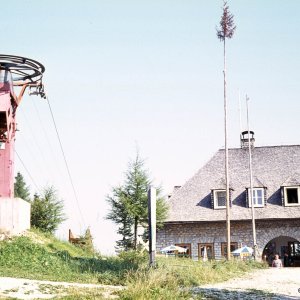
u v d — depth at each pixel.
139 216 37.66
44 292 14.57
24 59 25.41
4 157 25.47
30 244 22.30
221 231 43.66
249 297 16.75
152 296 14.66
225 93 38.66
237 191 45.44
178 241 44.03
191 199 45.31
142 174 38.31
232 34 39.66
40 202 37.38
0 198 24.55
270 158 47.84
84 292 14.67
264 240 43.38
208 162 48.09
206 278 21.81
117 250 37.25
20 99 27.19
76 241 34.12
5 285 15.28
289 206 43.91
